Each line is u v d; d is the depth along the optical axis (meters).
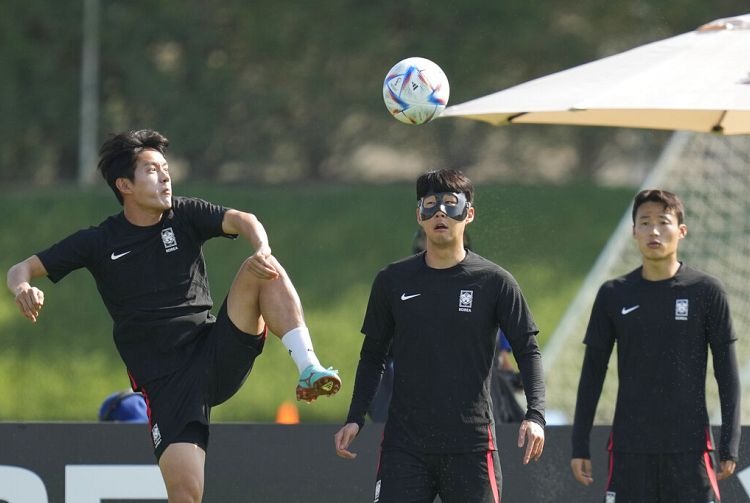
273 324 18.77
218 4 69.75
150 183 19.05
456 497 18.48
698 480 19.77
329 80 70.06
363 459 22.52
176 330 19.25
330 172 70.38
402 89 21.05
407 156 70.56
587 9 69.88
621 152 70.06
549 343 51.38
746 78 20.31
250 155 69.88
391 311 19.16
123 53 69.12
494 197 63.50
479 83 69.88
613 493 20.23
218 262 59.25
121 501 22.36
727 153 55.34
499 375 23.77
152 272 19.25
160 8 69.19
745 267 51.31
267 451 22.56
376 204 64.50
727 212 53.88
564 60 69.88
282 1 69.94
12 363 51.75
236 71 70.00
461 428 18.47
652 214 20.31
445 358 18.58
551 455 22.44
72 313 55.00
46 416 48.88
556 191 64.62
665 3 69.31
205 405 19.00
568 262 57.94
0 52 68.69
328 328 54.50
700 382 20.06
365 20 69.81
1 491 22.27
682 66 20.92
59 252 19.11
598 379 20.92
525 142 69.69
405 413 18.70
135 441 22.42
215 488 22.50
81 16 68.62
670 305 20.16
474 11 69.88
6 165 68.94
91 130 68.50
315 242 61.34
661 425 19.89
